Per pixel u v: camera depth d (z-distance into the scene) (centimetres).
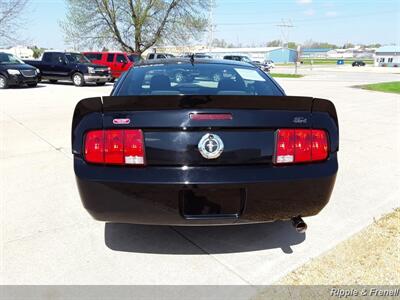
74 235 315
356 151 595
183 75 349
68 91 1623
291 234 319
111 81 2277
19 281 252
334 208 372
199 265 273
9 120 851
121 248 295
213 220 244
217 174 235
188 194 239
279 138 243
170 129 236
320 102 252
